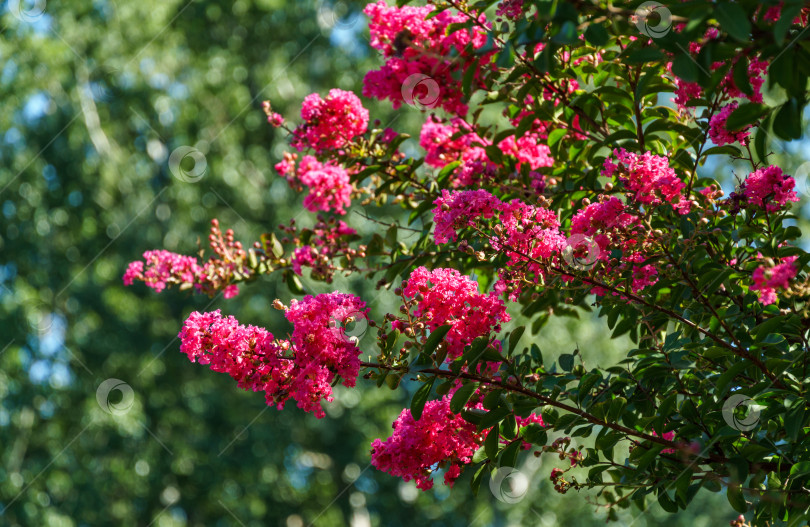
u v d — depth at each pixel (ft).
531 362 11.75
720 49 8.50
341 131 14.39
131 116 46.50
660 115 12.37
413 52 12.92
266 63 48.57
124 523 43.21
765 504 10.73
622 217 10.43
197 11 49.11
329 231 15.01
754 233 10.77
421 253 14.12
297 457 47.78
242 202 45.91
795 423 9.39
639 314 11.44
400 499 45.98
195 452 44.39
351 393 44.37
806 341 9.73
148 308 45.34
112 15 44.75
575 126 13.39
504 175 13.65
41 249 44.19
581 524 36.06
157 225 47.52
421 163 14.58
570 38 8.71
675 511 10.80
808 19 8.90
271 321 44.27
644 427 10.71
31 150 43.96
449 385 10.13
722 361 10.82
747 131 10.96
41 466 41.78
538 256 10.41
